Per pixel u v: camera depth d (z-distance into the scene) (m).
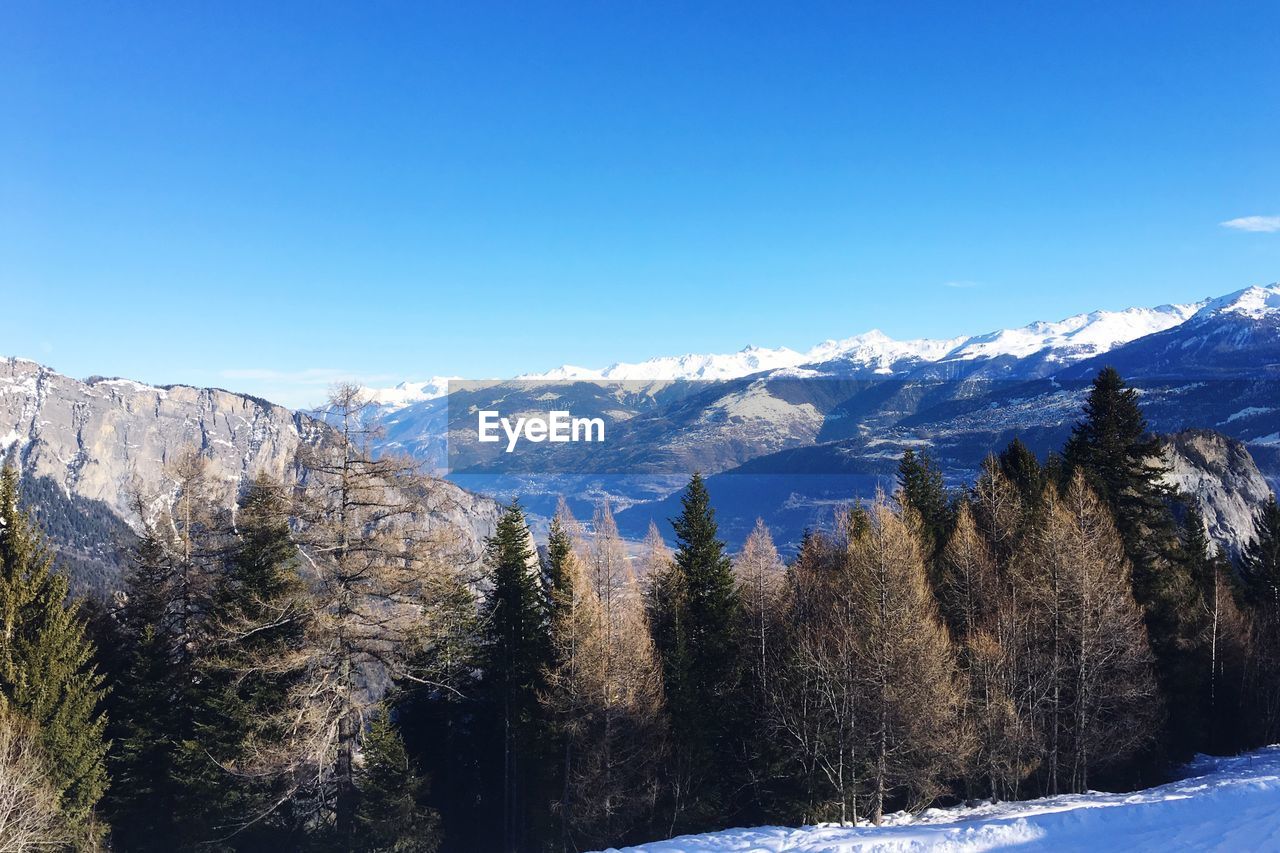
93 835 25.61
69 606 28.09
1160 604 37.78
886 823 30.41
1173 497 41.91
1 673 24.33
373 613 27.81
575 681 31.89
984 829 21.66
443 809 36.22
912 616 30.41
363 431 27.75
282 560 30.50
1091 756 32.78
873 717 30.67
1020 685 33.75
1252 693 41.12
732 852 22.42
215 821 29.08
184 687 30.52
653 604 42.69
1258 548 52.41
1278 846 19.45
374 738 29.16
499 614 35.69
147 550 32.09
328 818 30.39
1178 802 22.73
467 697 35.16
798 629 36.66
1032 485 45.81
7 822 22.17
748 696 36.50
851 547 39.00
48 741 24.45
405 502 28.20
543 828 33.84
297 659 26.39
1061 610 33.41
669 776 34.56
